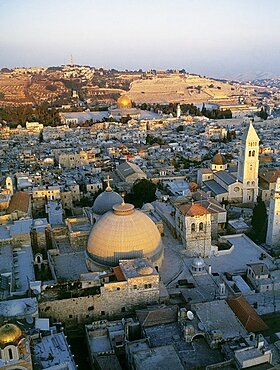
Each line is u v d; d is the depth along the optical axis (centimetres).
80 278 10844
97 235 11650
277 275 12025
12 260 12444
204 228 13175
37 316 9306
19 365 7406
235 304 10050
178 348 8638
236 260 13325
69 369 7762
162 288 10975
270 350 7850
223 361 8169
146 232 11650
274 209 14325
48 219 16338
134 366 8206
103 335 9594
